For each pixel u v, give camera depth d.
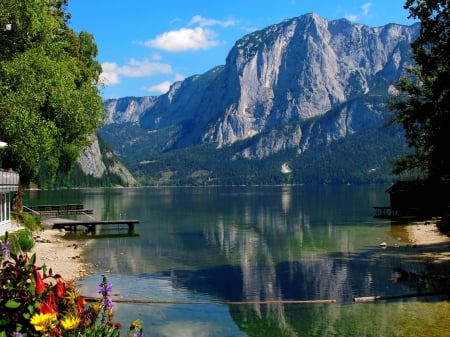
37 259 28.77
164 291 22.50
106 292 5.81
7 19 30.69
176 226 57.47
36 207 70.50
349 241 41.00
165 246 39.00
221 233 49.50
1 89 30.52
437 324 16.41
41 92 31.89
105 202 119.38
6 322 4.93
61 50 37.72
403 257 31.20
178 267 29.11
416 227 49.88
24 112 30.27
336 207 93.25
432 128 27.61
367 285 23.08
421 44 25.20
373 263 29.30
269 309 19.23
